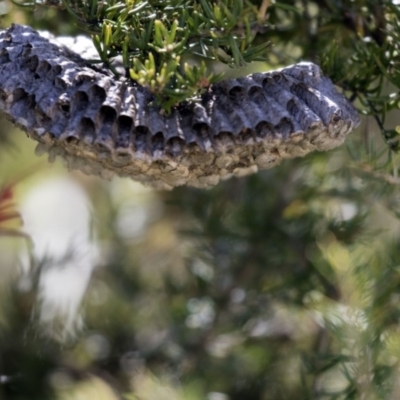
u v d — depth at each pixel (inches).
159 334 99.1
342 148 97.3
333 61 94.0
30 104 92.4
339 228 97.7
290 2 95.3
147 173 92.6
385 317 94.3
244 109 92.3
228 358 97.9
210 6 92.7
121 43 92.5
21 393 98.1
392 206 96.4
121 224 111.8
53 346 98.7
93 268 102.8
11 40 92.7
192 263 99.3
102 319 99.6
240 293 98.5
